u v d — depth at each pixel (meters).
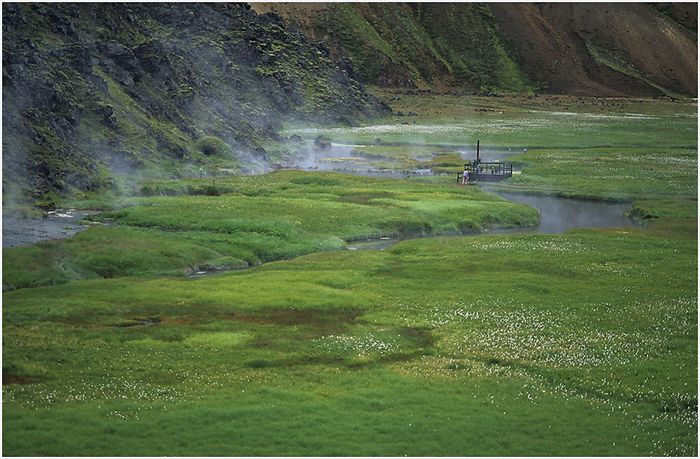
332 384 67.94
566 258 114.31
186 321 84.00
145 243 113.75
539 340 79.75
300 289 95.44
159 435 57.41
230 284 97.69
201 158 188.38
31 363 69.88
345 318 86.44
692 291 98.38
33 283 96.62
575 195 179.12
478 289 97.50
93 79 181.38
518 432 60.00
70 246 109.81
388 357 75.25
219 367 71.12
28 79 158.00
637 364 74.12
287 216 137.62
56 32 190.50
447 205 153.88
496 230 145.88
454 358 75.06
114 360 71.88
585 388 69.19
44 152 147.75
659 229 140.38
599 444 58.62
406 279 102.06
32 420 58.62
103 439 56.53
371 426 59.81
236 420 60.12
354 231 133.88
